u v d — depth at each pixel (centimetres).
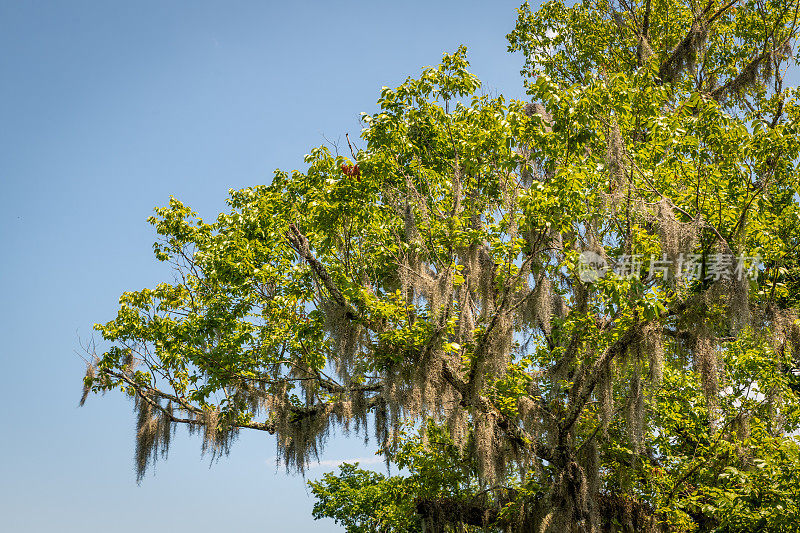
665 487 1319
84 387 1447
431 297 1105
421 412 1118
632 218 1146
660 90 1329
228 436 1421
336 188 1192
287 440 1326
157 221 1577
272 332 1405
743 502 1111
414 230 1109
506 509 1298
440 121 1261
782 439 1178
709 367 1048
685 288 1045
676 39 1902
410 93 1269
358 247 1254
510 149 1166
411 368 1117
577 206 1069
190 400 1443
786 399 1340
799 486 1066
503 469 1219
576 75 1959
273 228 1208
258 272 1337
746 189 1156
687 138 1223
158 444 1438
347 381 1141
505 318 1096
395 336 1093
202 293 1541
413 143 1240
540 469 1298
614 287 1022
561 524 1155
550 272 1175
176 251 1576
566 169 1052
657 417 1422
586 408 1340
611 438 1355
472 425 1320
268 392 1387
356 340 1129
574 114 1130
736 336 1153
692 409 1417
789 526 1056
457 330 1179
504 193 1161
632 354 1091
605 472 1354
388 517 1828
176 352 1463
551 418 1218
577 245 1186
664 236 997
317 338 1349
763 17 1812
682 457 1380
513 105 1177
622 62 1897
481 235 1127
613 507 1277
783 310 1080
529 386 1359
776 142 1277
